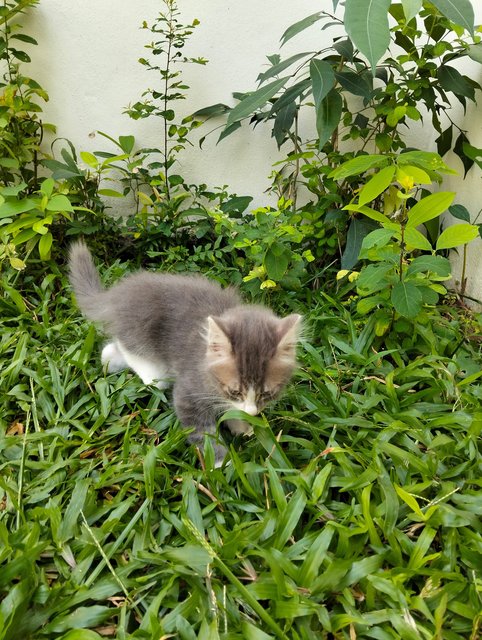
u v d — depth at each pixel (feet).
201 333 1.32
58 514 1.00
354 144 2.18
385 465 1.15
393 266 1.40
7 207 1.71
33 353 1.52
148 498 1.04
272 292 1.80
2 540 0.95
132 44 2.06
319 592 0.87
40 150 2.16
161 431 1.32
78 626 0.83
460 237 1.30
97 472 1.16
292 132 2.18
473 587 0.88
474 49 1.67
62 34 2.03
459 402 1.30
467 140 1.85
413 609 0.86
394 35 2.00
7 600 0.84
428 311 1.67
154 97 2.02
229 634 0.81
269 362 1.20
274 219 1.69
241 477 1.06
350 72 1.75
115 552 0.98
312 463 1.10
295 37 2.07
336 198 1.87
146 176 2.14
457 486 1.07
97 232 2.10
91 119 2.19
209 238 2.21
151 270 2.02
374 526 0.98
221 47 2.08
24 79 1.97
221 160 2.26
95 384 1.40
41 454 1.19
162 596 0.87
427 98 1.77
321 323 1.69
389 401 1.32
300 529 1.02
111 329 1.51
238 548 0.94
